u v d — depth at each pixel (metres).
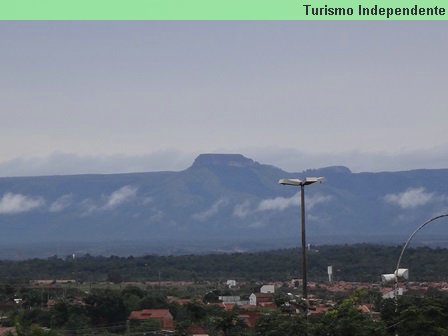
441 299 71.94
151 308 147.12
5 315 138.00
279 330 71.56
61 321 134.88
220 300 166.62
